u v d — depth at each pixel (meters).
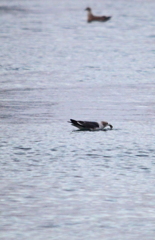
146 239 21.44
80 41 83.50
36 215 23.27
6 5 150.25
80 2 164.38
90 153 31.03
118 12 132.75
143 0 173.12
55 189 25.92
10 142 32.97
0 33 92.06
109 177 27.44
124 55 69.94
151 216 23.30
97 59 66.50
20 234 21.72
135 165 29.14
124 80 53.91
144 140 33.38
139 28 101.88
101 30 97.94
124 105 43.06
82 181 26.91
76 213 23.48
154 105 43.12
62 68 60.31
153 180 27.08
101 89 49.47
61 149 31.67
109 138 33.81
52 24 106.06
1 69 59.38
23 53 70.81
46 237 21.52
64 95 46.72
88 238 21.50
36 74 56.81
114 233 21.88
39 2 163.12
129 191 25.75
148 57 68.38
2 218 22.97
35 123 37.25
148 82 52.97
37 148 31.84
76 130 35.66
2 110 41.12
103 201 24.66
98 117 39.03
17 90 48.78
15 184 26.50
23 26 102.38
